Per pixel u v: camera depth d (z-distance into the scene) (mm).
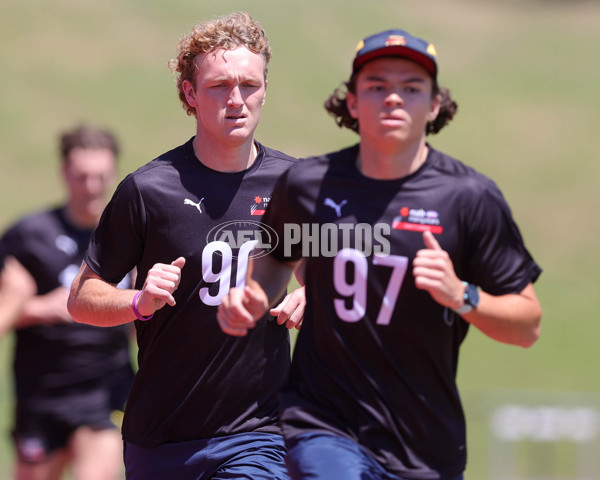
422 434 11695
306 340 12117
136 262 13992
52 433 22906
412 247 11445
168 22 119938
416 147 11617
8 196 81375
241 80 13406
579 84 113500
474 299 11016
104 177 22906
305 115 99688
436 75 11578
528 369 60344
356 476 11312
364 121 11430
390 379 11633
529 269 11781
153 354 13836
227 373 13758
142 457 14031
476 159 95188
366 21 126312
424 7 135500
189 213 13625
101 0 123875
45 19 116562
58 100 99000
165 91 102938
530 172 93750
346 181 11727
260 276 12609
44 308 22297
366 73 11398
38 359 22719
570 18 136500
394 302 11492
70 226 23078
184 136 94125
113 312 13383
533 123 103000
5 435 40781
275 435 14094
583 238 83375
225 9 125375
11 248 22812
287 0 130625
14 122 93562
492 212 11492
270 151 14242
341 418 11766
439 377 11734
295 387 12156
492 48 123688
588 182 92000
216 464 13789
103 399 23031
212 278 13648
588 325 67500
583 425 34531
